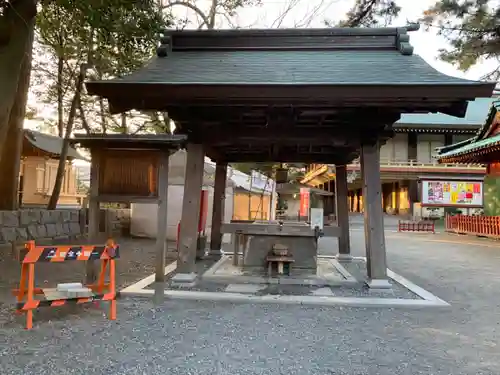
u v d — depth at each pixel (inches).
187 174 285.9
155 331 186.2
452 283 325.4
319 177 1657.2
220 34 304.5
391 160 1558.8
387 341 180.2
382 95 225.3
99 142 251.6
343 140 283.1
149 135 254.1
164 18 434.3
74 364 146.8
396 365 153.2
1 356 152.9
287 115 270.8
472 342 180.5
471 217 886.4
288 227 318.3
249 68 266.8
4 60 315.6
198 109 272.2
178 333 184.2
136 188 258.4
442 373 146.6
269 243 320.5
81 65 573.6
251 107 261.4
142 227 639.8
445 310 237.5
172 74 253.3
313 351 165.9
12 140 481.4
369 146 280.8
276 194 807.1
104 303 234.5
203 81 236.7
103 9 332.5
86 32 440.8
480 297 273.6
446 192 1120.8
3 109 315.3
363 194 284.8
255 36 304.8
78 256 198.2
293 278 301.6
